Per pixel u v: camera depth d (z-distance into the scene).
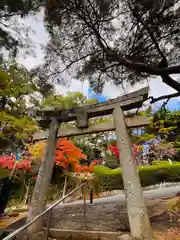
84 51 3.21
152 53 3.35
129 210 1.93
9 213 3.60
